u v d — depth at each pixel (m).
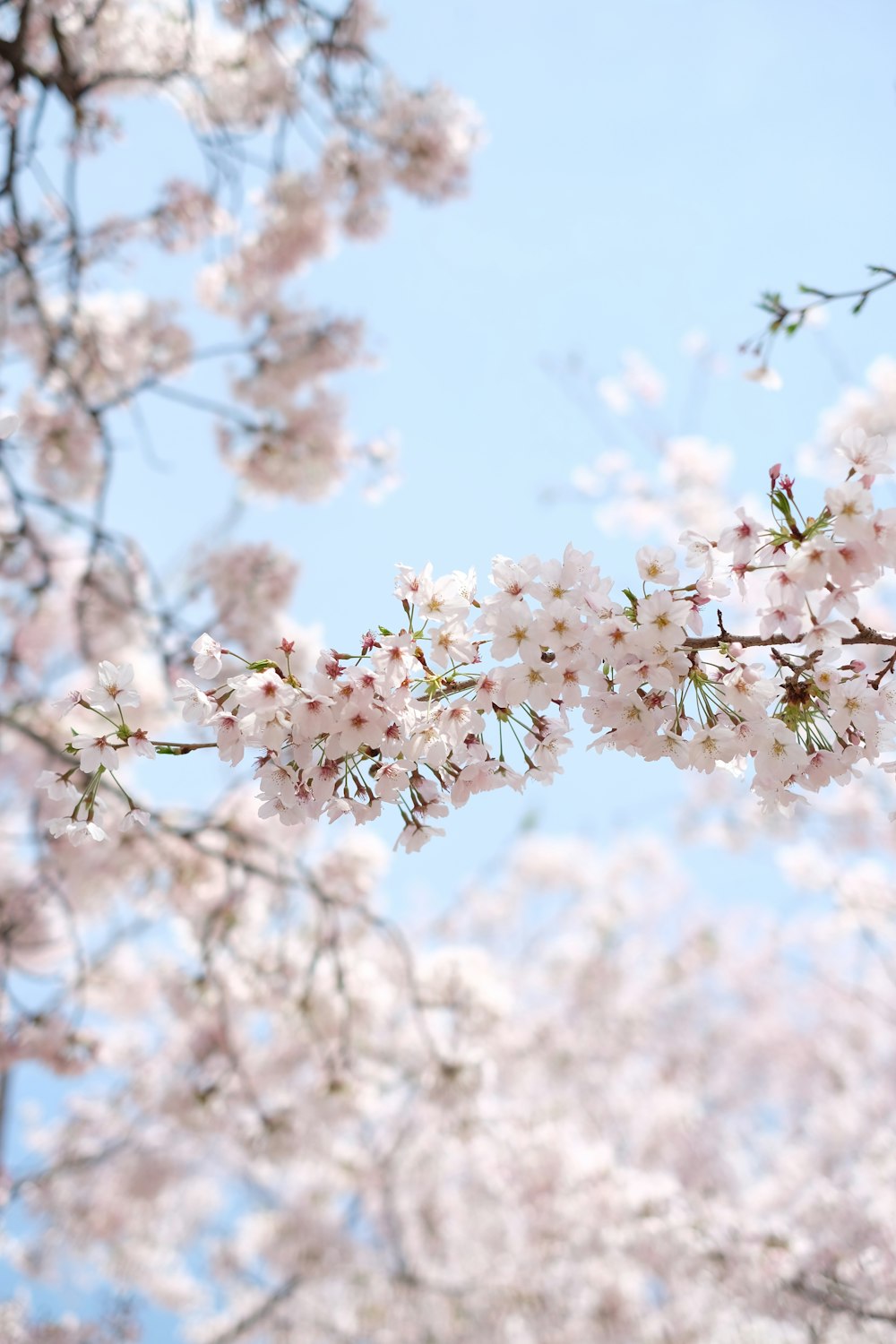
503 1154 8.41
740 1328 7.53
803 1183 8.78
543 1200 8.05
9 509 7.53
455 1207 9.48
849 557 1.70
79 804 1.87
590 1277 8.09
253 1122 7.04
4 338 7.20
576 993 10.96
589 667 1.84
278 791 1.84
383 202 7.54
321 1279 9.17
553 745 1.95
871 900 9.39
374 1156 9.23
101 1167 8.94
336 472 8.06
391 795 1.85
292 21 6.77
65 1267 9.62
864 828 10.27
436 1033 6.88
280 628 7.34
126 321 7.78
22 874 7.54
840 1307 6.34
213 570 7.46
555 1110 9.41
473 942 12.36
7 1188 7.48
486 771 1.92
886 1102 9.27
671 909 12.69
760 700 1.85
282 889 6.70
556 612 1.82
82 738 1.86
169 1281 9.98
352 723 1.77
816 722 1.95
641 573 1.84
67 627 7.93
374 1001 6.86
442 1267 9.38
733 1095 11.08
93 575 7.40
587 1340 7.93
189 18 6.16
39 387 7.54
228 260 7.67
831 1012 10.77
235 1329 9.27
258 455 7.86
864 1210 7.20
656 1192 7.62
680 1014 11.35
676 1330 7.79
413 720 1.83
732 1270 6.94
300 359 7.83
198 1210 10.27
